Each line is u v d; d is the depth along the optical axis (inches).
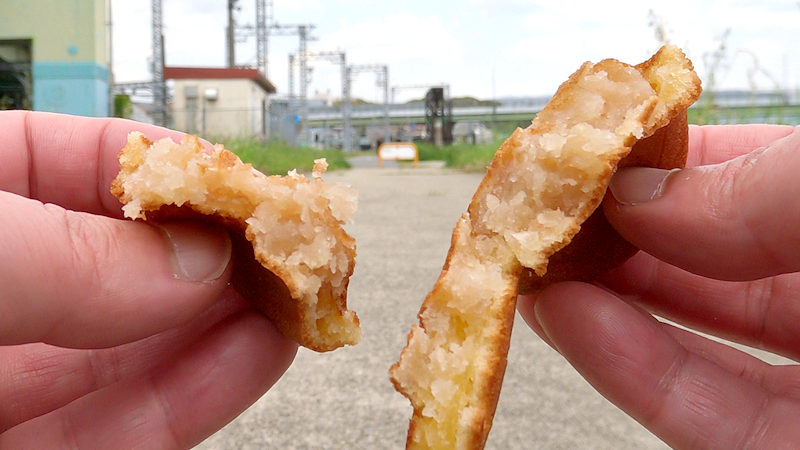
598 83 4.9
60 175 6.3
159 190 4.4
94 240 3.9
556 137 4.8
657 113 4.6
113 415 5.1
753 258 4.4
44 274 3.6
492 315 4.5
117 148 6.3
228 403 5.4
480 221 4.9
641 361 5.4
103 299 3.9
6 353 5.6
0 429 5.6
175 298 4.2
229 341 5.4
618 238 5.4
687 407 5.4
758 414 5.2
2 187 6.1
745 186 4.2
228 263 4.6
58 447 5.0
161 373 5.3
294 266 4.7
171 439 5.3
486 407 4.2
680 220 4.5
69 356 5.8
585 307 5.5
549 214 4.7
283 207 4.7
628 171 5.0
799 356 6.4
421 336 4.6
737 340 6.7
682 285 6.5
